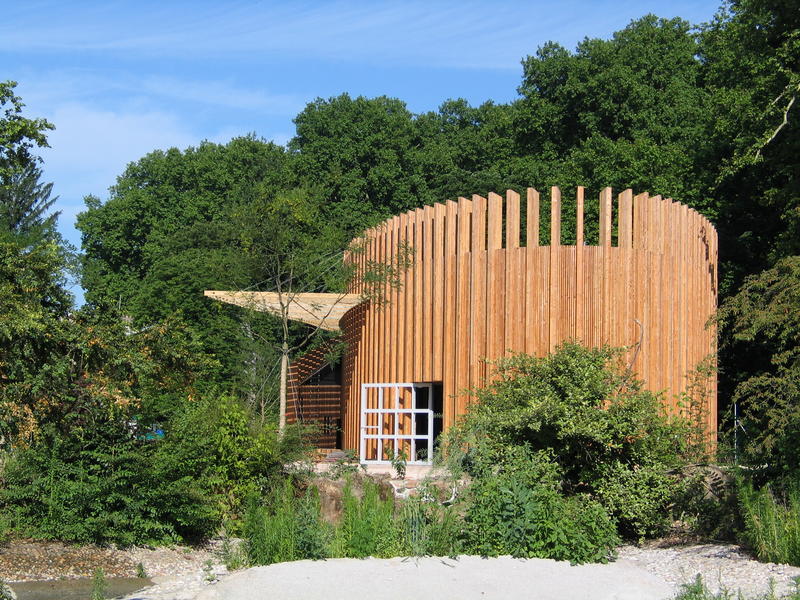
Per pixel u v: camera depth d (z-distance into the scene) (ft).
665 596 30.99
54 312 33.81
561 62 117.19
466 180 118.52
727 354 83.61
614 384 43.70
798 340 46.21
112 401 33.14
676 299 59.62
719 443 50.42
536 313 56.13
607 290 54.85
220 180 129.49
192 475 45.01
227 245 100.37
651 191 97.19
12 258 33.53
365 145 126.41
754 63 81.05
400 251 64.28
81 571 36.91
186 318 101.71
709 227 66.44
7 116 58.18
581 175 106.01
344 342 79.00
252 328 85.40
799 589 28.02
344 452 62.49
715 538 40.06
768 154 78.54
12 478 41.29
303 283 71.72
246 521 40.50
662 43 118.42
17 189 140.36
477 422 42.86
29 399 31.71
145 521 41.68
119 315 35.47
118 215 129.90
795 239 73.82
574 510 37.96
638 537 42.98
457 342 58.95
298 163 128.67
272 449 47.14
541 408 41.60
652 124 108.58
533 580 32.65
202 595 31.42
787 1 71.72
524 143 122.83
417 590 31.40
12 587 33.99
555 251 56.03
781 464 39.34
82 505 40.50
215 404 47.91
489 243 58.03
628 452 42.65
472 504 37.76
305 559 36.27
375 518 37.50
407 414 64.08
